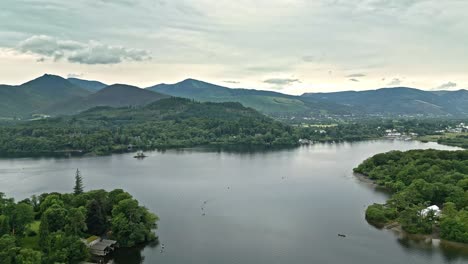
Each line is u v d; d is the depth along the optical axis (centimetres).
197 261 19362
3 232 18762
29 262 16250
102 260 19225
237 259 19612
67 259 18288
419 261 19288
